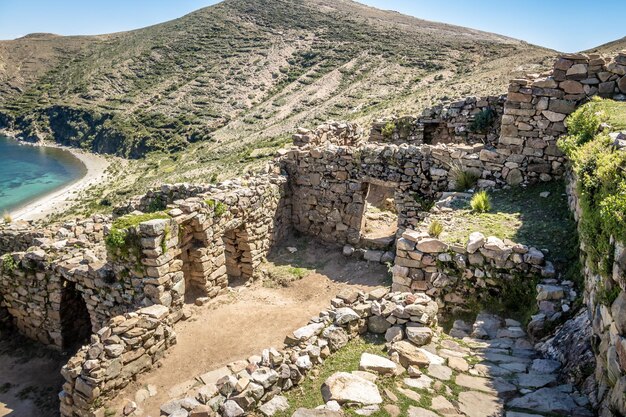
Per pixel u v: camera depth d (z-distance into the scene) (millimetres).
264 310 12430
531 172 12914
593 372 5789
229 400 5797
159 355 10117
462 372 6488
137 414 8594
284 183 16172
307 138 16719
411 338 7305
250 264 14406
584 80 12094
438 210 12148
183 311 11812
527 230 10289
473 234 9688
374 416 5355
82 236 14594
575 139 10336
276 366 6465
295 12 144875
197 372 9797
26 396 11039
